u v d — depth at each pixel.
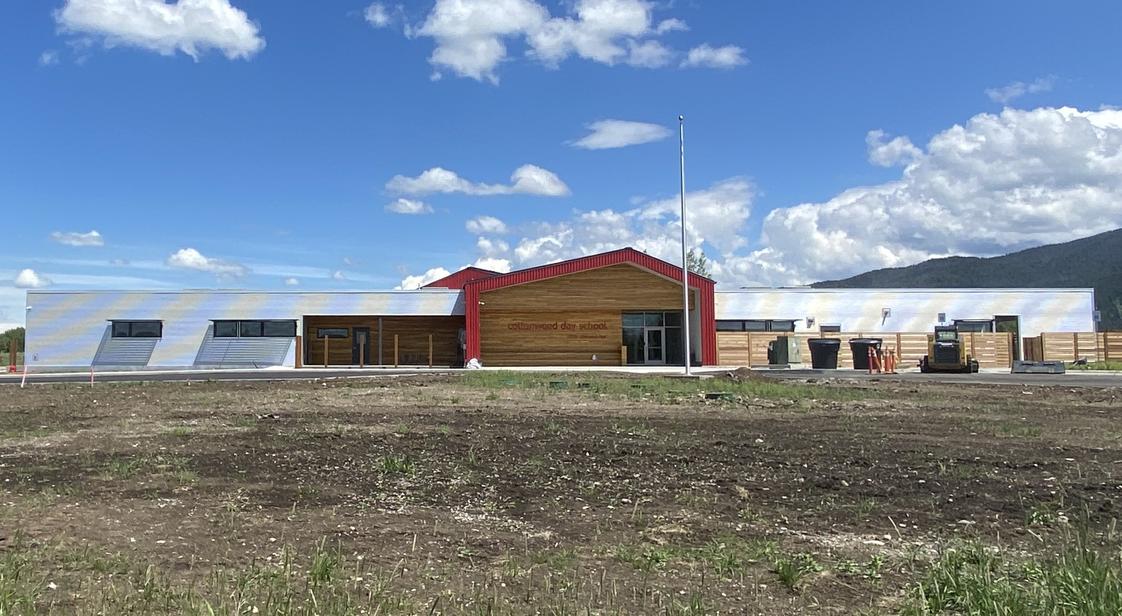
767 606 5.21
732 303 49.12
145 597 4.99
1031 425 14.41
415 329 48.19
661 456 10.79
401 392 22.72
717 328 49.06
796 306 49.53
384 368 44.38
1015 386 25.86
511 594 5.33
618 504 8.01
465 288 45.97
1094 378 32.44
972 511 7.65
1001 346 44.66
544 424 14.55
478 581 5.59
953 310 50.59
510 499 8.23
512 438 12.58
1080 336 48.03
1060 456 10.70
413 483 9.00
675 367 45.09
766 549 6.37
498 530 7.00
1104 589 4.95
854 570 5.91
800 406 18.39
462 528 7.06
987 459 10.45
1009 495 8.30
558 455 10.90
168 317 45.47
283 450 11.27
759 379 29.66
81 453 10.81
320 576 5.51
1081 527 6.62
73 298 44.91
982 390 23.77
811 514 7.59
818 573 5.86
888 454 10.93
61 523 6.91
